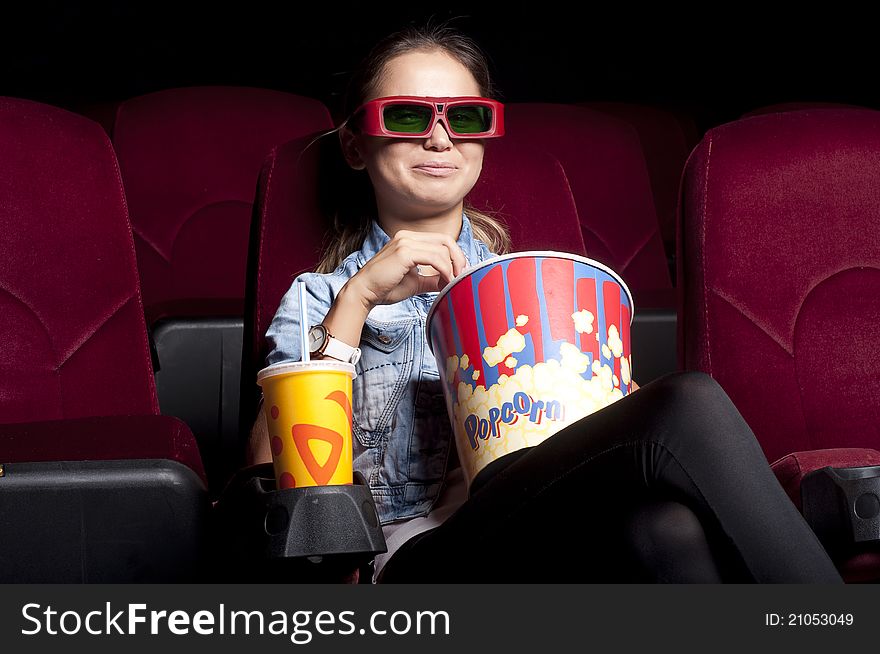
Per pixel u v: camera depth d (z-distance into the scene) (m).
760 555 0.77
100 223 1.21
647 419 0.78
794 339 1.22
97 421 0.96
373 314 1.12
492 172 1.33
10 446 0.89
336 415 0.81
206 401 1.56
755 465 0.78
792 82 3.55
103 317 1.19
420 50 1.16
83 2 3.27
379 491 1.10
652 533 0.78
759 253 1.22
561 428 0.88
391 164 1.12
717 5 3.59
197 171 1.97
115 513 0.84
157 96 2.01
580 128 2.07
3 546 0.83
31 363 1.14
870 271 1.25
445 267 1.03
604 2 3.63
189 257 1.95
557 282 0.90
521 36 3.63
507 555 0.85
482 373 0.90
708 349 1.21
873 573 0.97
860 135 1.27
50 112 1.22
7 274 1.15
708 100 3.64
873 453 1.02
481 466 0.90
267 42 3.44
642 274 2.04
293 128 2.03
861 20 3.45
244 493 0.83
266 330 1.21
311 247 1.24
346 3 3.48
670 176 2.70
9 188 1.17
